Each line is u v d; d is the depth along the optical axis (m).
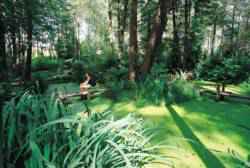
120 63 9.54
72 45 21.08
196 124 3.71
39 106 1.59
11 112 1.42
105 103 5.07
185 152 2.64
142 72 6.48
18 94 1.79
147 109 4.54
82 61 10.70
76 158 1.32
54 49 21.91
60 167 1.31
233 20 17.73
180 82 5.68
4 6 6.49
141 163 1.79
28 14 8.09
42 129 1.38
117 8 13.03
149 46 6.44
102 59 10.10
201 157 2.53
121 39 12.16
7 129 1.37
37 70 15.05
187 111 4.44
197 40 11.99
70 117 1.55
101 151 1.41
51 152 1.37
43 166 1.26
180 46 11.42
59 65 14.71
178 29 11.89
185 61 10.55
